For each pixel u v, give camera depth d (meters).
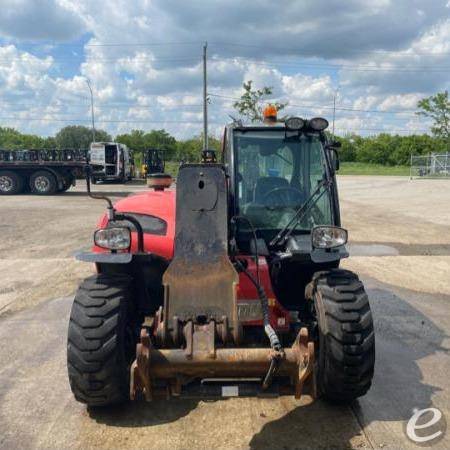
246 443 3.34
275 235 4.18
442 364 4.61
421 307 6.34
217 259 3.17
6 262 8.80
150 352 2.92
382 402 3.88
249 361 2.93
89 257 3.47
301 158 4.30
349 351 3.36
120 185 29.31
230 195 4.19
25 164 22.67
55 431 3.51
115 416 3.67
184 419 3.62
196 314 3.09
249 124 4.40
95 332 3.32
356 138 75.88
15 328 5.58
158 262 3.78
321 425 3.54
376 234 11.70
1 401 3.93
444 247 10.18
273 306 3.53
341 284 3.54
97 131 73.62
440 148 59.91
